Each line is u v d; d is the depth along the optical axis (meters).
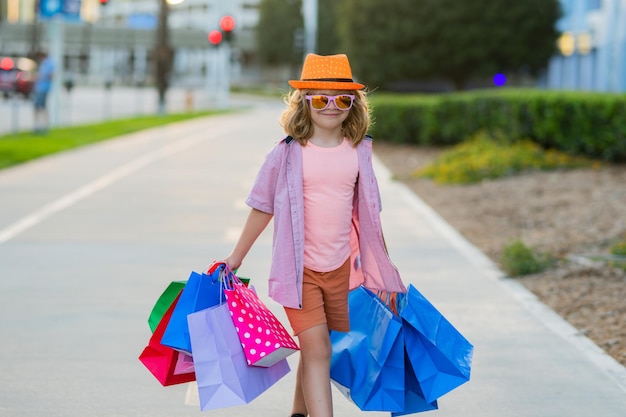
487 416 5.64
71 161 21.66
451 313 8.14
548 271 9.89
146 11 149.88
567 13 52.28
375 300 4.94
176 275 9.62
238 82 133.38
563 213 13.62
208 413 5.67
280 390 6.13
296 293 4.65
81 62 148.38
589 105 18.55
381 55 44.22
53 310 8.12
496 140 21.86
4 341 7.14
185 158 23.03
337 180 4.70
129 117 43.84
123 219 13.29
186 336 4.54
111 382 6.23
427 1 42.81
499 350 7.02
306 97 4.64
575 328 7.69
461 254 10.96
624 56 41.53
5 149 23.08
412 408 4.86
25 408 5.70
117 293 8.79
